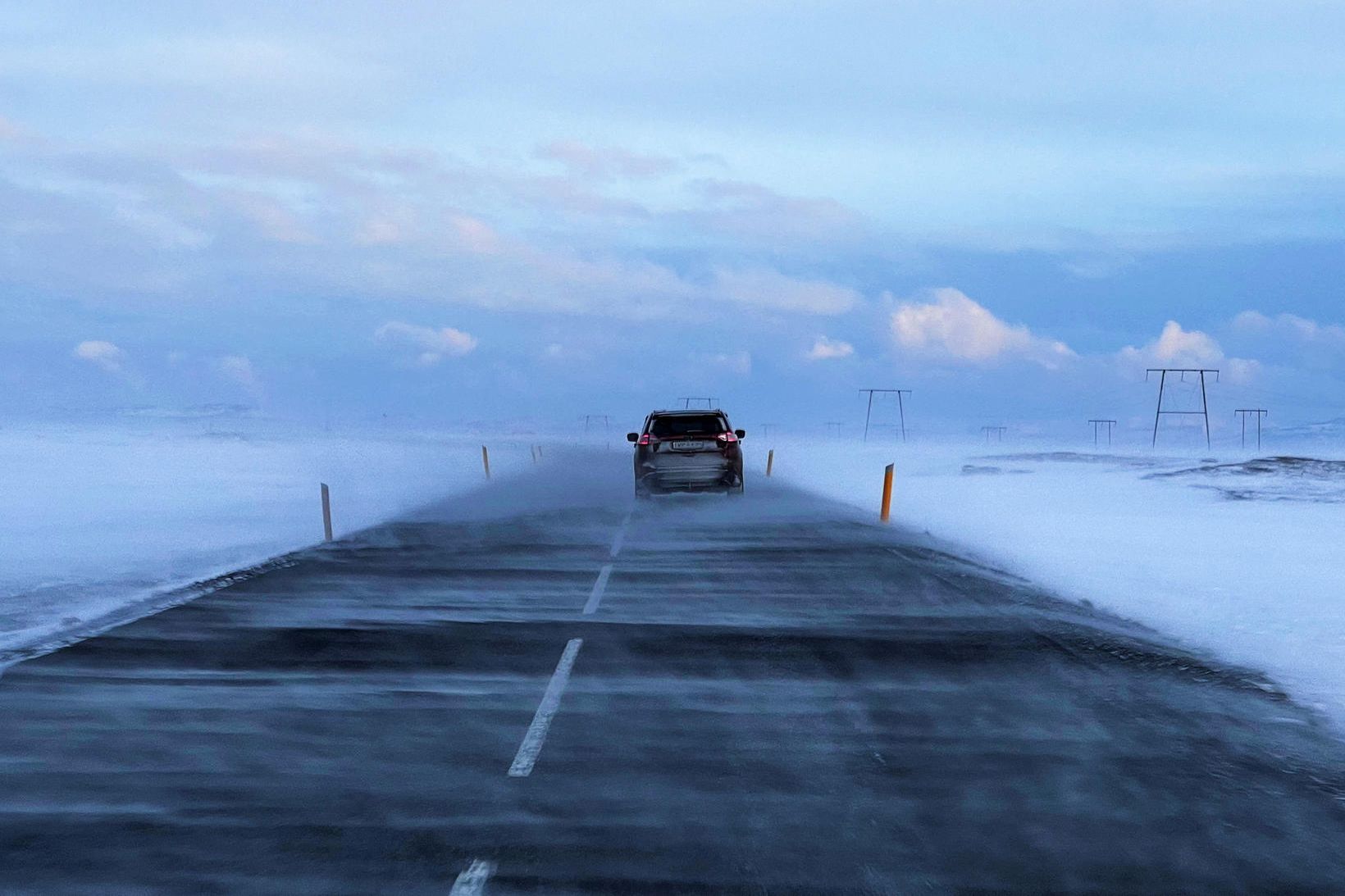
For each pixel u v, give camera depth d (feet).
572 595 48.14
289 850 18.74
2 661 34.76
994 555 66.08
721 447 95.25
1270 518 103.55
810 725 27.07
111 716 27.81
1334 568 61.67
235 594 48.75
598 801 21.29
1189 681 32.37
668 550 65.26
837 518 87.04
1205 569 60.95
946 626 40.88
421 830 19.71
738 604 45.80
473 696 29.94
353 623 41.27
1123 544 75.82
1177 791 22.18
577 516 89.61
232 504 115.34
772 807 20.97
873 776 22.95
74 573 59.11
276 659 34.81
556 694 30.25
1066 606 46.14
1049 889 17.25
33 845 18.98
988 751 24.91
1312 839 19.56
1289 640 39.29
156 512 104.73
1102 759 24.38
